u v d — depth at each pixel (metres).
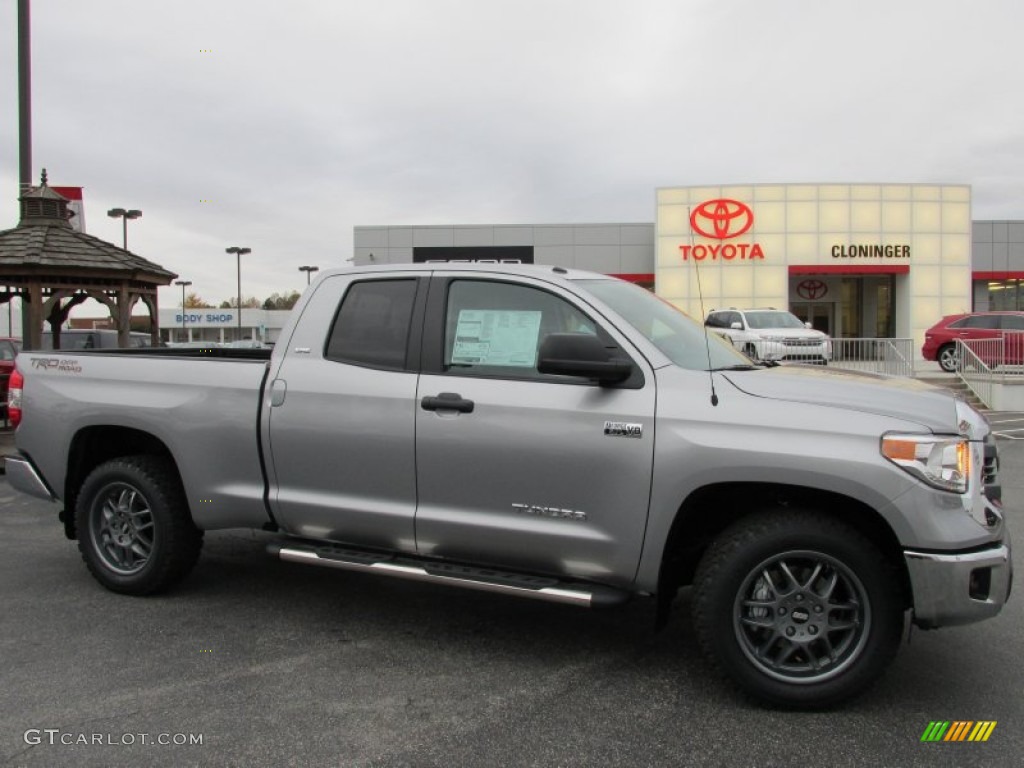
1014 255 35.69
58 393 4.97
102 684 3.62
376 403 4.06
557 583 3.75
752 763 2.97
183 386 4.59
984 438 3.37
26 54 11.32
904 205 30.09
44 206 11.24
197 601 4.80
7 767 2.92
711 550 3.47
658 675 3.77
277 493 4.35
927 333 20.20
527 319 3.93
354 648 4.08
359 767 2.94
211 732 3.19
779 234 30.17
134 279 11.32
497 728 3.23
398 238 35.03
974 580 3.18
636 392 3.59
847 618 3.37
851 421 3.28
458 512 3.91
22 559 5.71
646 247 35.06
